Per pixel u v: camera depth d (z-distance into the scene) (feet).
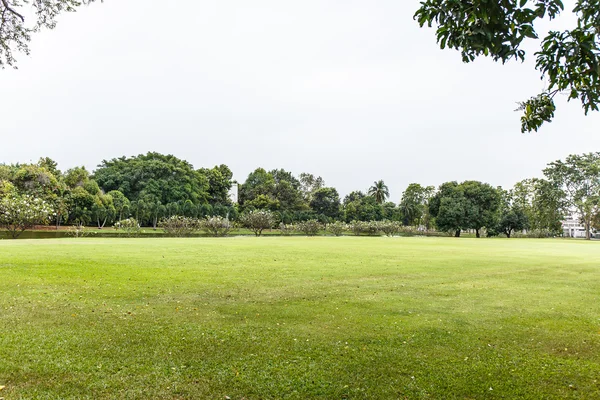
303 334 20.44
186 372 15.39
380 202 298.76
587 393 14.53
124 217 179.42
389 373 15.88
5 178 131.54
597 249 91.81
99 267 40.37
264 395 13.79
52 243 69.77
